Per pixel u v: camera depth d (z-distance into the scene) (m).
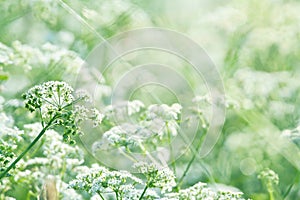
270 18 10.16
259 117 8.30
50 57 7.38
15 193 5.91
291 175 8.24
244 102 8.51
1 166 4.36
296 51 10.16
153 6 9.91
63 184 5.36
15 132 5.23
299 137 6.37
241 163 8.41
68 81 7.27
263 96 9.10
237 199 4.86
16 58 7.03
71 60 7.41
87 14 7.79
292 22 10.16
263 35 9.73
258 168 8.12
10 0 8.34
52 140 5.70
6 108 6.61
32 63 7.33
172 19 10.01
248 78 9.16
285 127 8.80
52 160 5.57
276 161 8.48
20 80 7.23
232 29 9.66
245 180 8.03
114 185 4.45
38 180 5.44
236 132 8.75
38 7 8.31
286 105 9.04
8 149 4.48
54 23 8.48
